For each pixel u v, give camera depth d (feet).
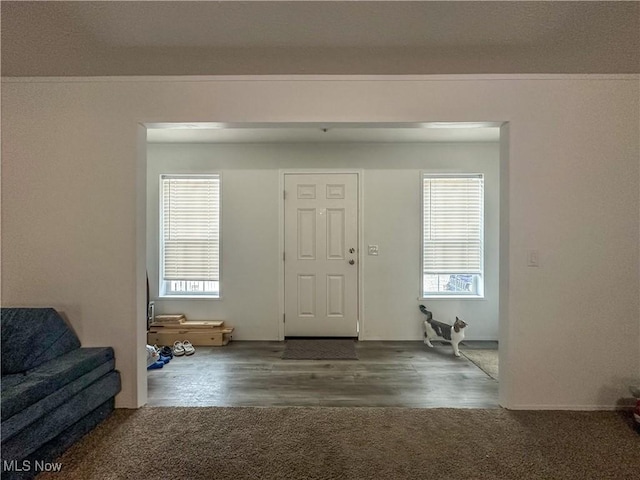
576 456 6.43
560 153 8.00
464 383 9.78
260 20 6.11
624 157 7.95
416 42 6.77
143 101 8.09
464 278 14.01
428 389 9.39
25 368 6.44
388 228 13.80
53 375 6.26
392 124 8.24
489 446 6.73
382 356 12.00
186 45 6.85
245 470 6.05
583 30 6.39
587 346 8.02
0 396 5.40
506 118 8.02
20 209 8.08
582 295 8.01
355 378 10.14
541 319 8.04
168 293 14.12
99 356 7.57
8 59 7.29
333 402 8.63
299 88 8.11
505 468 6.11
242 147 13.84
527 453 6.52
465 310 13.79
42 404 5.89
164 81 8.10
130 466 6.14
